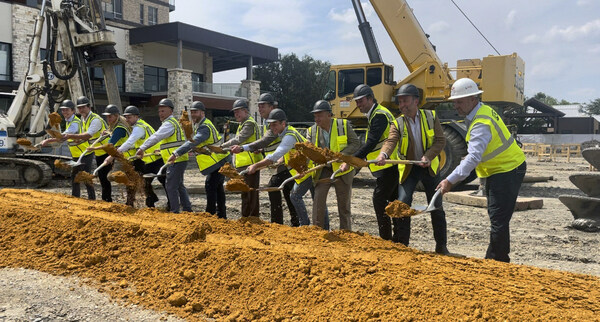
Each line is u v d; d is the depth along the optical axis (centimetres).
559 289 314
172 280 381
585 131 4272
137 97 2586
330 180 475
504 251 426
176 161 624
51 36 1146
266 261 372
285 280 348
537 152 2931
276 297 338
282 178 602
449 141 1148
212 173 637
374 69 1298
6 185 1203
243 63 3195
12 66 2070
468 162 402
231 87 2767
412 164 472
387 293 313
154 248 429
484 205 941
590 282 337
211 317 332
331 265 355
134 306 352
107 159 623
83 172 620
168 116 655
